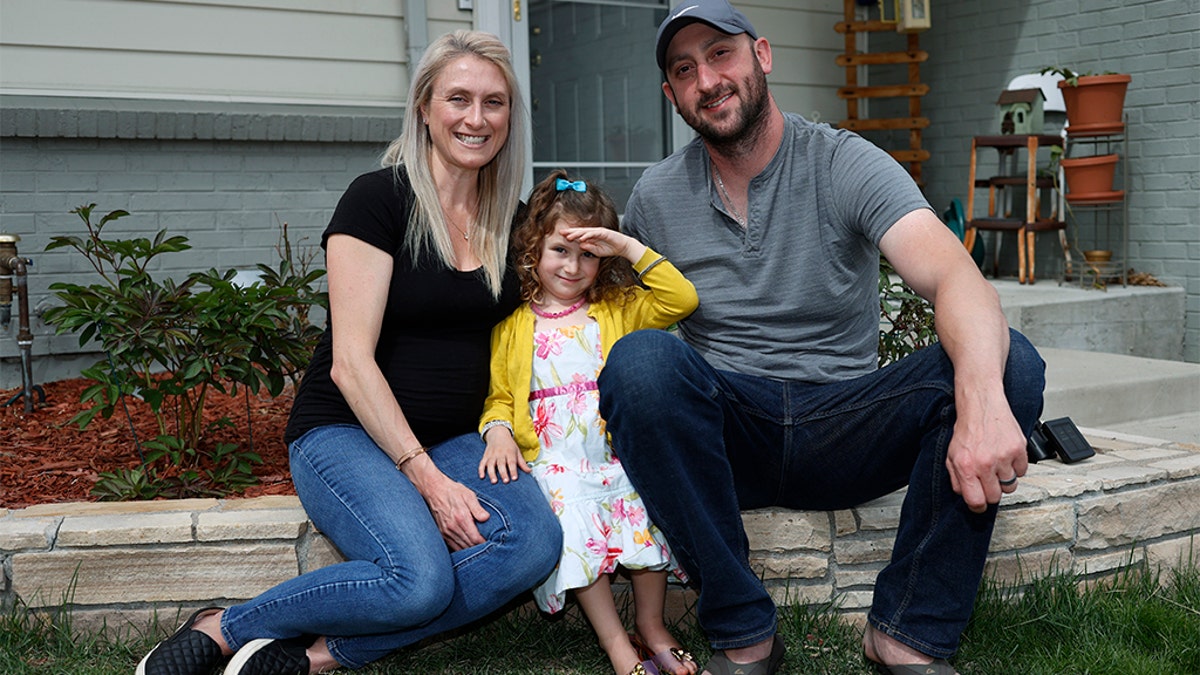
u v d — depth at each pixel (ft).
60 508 8.32
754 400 7.80
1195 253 19.89
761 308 8.04
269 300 9.98
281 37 15.97
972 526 6.89
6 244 12.62
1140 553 9.07
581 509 7.48
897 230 7.30
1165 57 20.07
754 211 7.94
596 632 7.53
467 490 7.33
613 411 7.04
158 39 15.14
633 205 8.57
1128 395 14.49
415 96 7.79
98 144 14.74
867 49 23.30
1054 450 9.38
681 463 6.97
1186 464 9.30
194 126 15.07
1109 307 18.89
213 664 7.23
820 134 7.82
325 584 7.08
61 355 14.70
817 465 7.83
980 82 23.02
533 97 18.80
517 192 8.21
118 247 10.08
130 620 7.95
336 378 7.38
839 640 8.00
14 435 11.54
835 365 8.01
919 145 22.80
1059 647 7.73
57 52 14.52
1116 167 21.02
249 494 9.65
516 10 18.22
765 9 21.18
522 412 7.81
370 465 7.36
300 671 7.30
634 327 8.35
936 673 7.11
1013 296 18.72
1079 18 21.26
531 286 8.11
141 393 9.95
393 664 7.70
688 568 7.38
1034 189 20.80
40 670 7.41
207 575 7.96
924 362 7.32
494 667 7.71
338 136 16.20
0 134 13.92
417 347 7.79
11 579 7.84
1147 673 7.34
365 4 16.56
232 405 12.73
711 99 7.70
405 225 7.68
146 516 8.07
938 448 6.99
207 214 15.58
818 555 8.33
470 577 7.16
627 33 19.81
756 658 7.21
